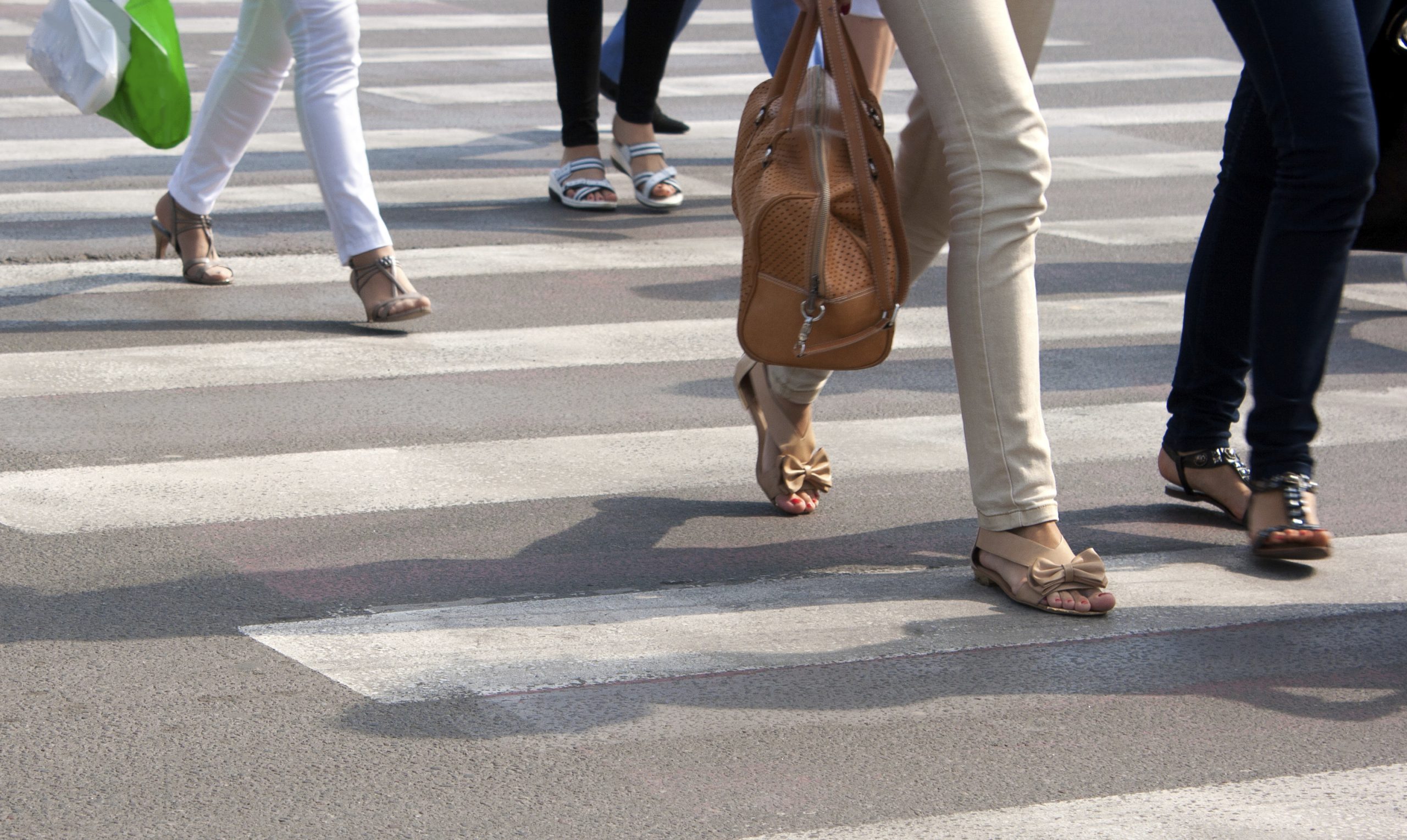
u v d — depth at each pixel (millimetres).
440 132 14664
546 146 14250
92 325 8859
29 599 5402
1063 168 14141
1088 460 7348
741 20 22594
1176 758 4539
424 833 4004
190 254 9742
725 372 8453
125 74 9133
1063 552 5586
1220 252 6410
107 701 4668
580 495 6660
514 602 5547
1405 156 5902
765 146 5387
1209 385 6562
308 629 5238
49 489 6477
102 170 12617
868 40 6508
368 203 8867
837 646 5227
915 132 5766
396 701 4719
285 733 4500
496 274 10273
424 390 7992
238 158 9766
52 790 4160
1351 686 5059
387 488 6645
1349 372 8930
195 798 4141
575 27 11828
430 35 20281
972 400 5555
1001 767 4445
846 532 6352
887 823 4125
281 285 9820
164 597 5465
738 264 10703
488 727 4578
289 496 6508
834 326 5258
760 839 4023
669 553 6074
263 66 9523
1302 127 5516
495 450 7172
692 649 5160
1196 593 5805
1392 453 7523
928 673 5035
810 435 6508
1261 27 5516
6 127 14055
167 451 6988
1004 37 5219
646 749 4477
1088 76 18562
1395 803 4320
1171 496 6848
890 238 5293
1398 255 11969
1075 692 4945
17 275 9805
